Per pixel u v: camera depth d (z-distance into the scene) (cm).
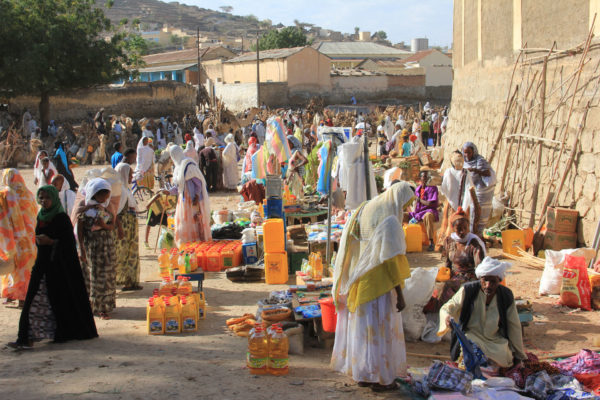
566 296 782
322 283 784
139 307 808
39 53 3259
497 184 1328
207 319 757
